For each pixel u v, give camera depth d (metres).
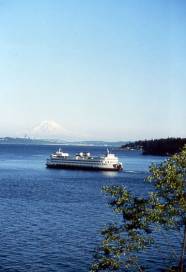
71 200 121.12
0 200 118.94
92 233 77.44
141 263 58.56
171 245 67.50
